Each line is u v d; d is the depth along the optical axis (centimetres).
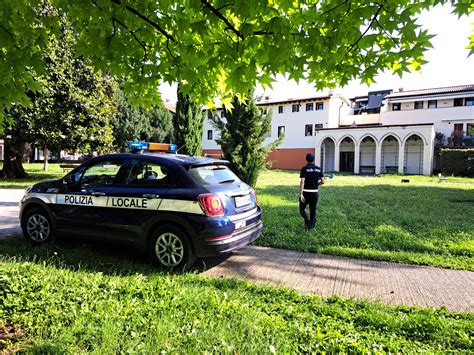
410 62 359
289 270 469
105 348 258
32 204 568
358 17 302
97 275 403
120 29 341
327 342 271
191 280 411
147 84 396
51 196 540
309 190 689
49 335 279
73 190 527
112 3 307
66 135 1723
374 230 675
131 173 492
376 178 2394
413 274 454
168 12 335
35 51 336
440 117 3173
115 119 3114
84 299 338
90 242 570
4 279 368
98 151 1966
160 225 458
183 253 441
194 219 429
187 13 334
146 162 488
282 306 342
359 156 3161
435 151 3098
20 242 567
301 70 350
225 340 271
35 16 305
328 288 407
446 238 621
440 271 466
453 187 1641
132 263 470
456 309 353
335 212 882
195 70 384
